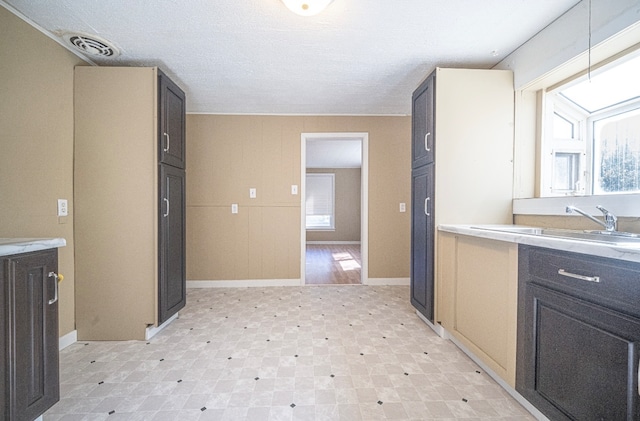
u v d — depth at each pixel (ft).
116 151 6.97
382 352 6.36
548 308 3.99
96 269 6.98
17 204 5.60
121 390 5.08
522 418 4.38
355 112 11.62
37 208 6.00
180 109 8.12
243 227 11.75
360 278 13.29
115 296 7.00
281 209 11.83
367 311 8.89
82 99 6.91
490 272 5.29
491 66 7.90
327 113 11.71
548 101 6.98
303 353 6.33
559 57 5.85
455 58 7.43
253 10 5.52
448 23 5.96
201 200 11.66
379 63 7.64
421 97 7.80
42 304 4.06
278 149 11.79
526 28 6.19
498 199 7.27
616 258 3.07
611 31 4.87
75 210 6.92
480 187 7.23
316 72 8.16
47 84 6.21
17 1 5.24
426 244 7.52
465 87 7.18
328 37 6.44
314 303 9.66
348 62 7.59
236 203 11.73
